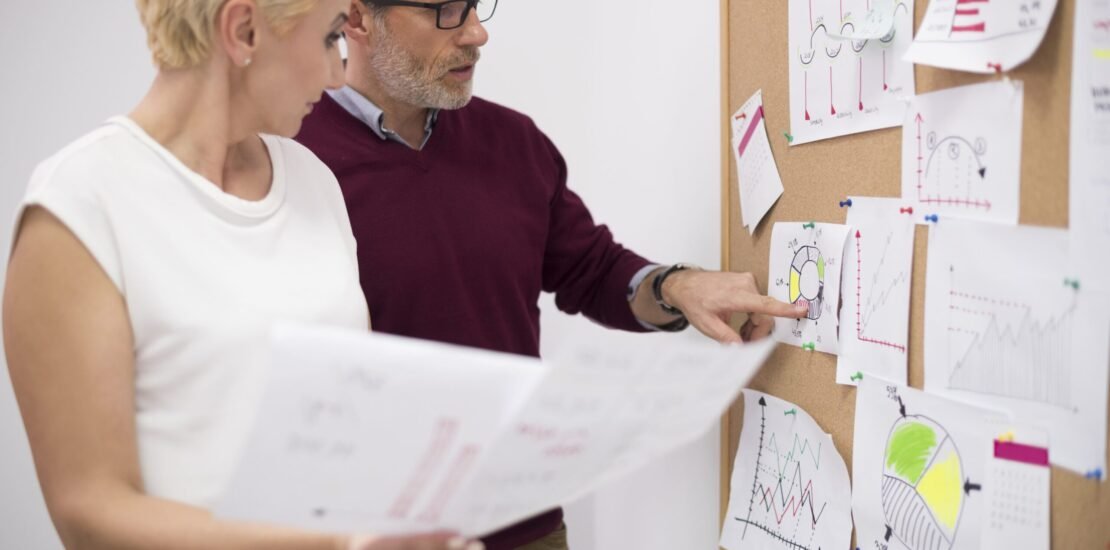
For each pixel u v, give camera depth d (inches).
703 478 65.2
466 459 27.5
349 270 43.6
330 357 25.2
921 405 40.7
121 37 79.9
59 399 34.0
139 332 36.4
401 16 52.0
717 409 32.2
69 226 34.7
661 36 68.7
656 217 71.4
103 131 37.4
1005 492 36.1
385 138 57.5
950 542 38.9
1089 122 31.9
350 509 27.4
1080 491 32.9
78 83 80.0
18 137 80.0
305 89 39.2
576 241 64.4
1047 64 33.5
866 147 44.3
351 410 25.8
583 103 78.7
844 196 46.2
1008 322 35.7
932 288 39.8
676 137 67.8
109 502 33.0
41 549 83.2
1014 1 34.6
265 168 42.6
